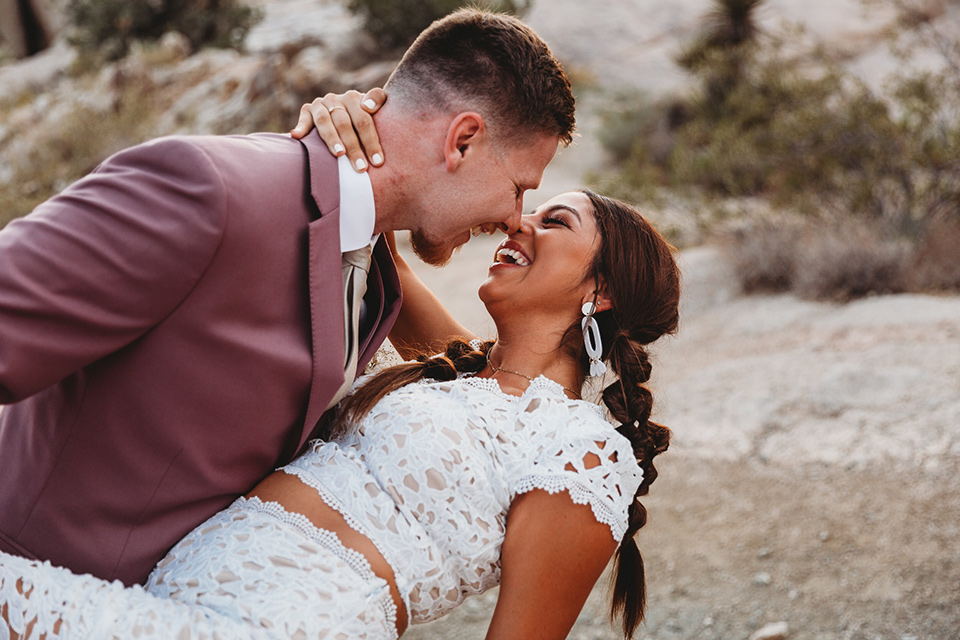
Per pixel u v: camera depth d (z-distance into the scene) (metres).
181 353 1.39
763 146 8.75
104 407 1.43
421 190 1.61
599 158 13.49
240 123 14.25
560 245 1.84
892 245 7.05
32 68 18.92
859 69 14.04
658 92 16.00
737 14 14.27
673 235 8.57
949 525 3.67
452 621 3.47
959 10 13.45
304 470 1.60
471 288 8.19
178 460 1.45
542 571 1.57
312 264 1.48
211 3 19.30
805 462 4.44
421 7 16.41
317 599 1.45
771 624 3.28
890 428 4.52
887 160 8.03
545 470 1.60
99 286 1.28
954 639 3.03
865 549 3.64
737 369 5.70
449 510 1.58
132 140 13.32
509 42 1.58
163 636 1.36
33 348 1.24
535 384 1.77
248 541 1.50
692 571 3.71
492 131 1.59
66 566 1.48
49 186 12.54
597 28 18.77
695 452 4.77
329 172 1.54
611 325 1.96
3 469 1.58
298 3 20.97
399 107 1.60
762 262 7.50
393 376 1.76
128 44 18.83
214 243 1.33
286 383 1.47
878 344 5.64
